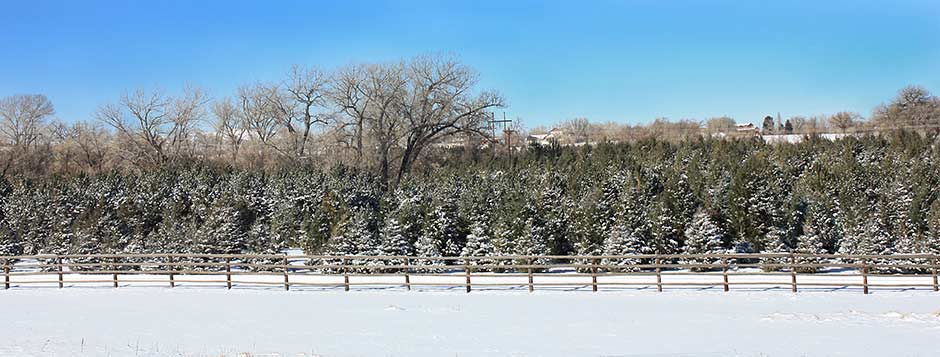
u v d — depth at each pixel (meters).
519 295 24.20
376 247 31.52
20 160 71.69
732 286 24.91
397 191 42.88
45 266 28.56
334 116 68.00
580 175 42.41
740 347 15.41
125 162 71.06
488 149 68.19
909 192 34.59
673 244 30.41
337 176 45.78
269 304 23.31
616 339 16.67
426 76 65.38
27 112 84.75
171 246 33.44
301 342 16.83
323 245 35.47
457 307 22.11
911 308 20.36
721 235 30.95
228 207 37.41
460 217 34.47
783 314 19.70
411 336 17.47
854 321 18.47
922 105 88.62
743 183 33.56
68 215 40.38
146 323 19.89
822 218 32.31
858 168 40.59
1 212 43.47
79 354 15.37
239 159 73.38
